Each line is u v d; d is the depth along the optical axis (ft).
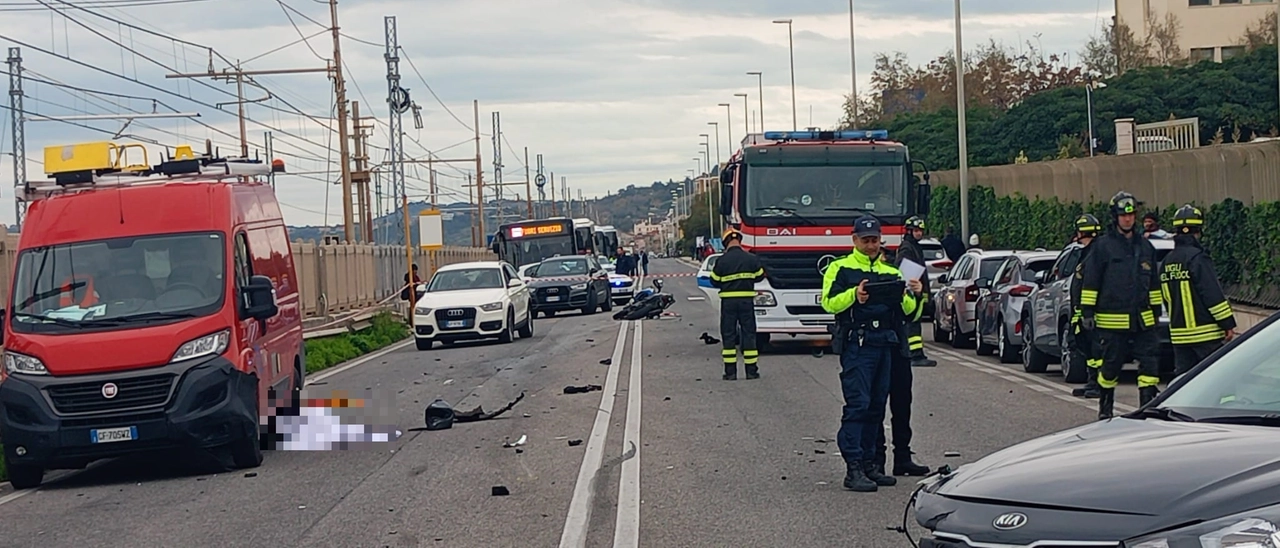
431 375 72.69
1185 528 14.02
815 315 70.59
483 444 43.70
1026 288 64.80
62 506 36.76
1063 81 275.59
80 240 42.34
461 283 100.01
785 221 70.28
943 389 54.54
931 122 234.38
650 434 43.88
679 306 143.54
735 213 73.46
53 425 39.11
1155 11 239.09
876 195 70.13
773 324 70.69
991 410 47.09
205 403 39.81
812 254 70.33
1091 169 109.50
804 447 39.73
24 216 43.73
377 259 143.84
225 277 41.63
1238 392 18.90
